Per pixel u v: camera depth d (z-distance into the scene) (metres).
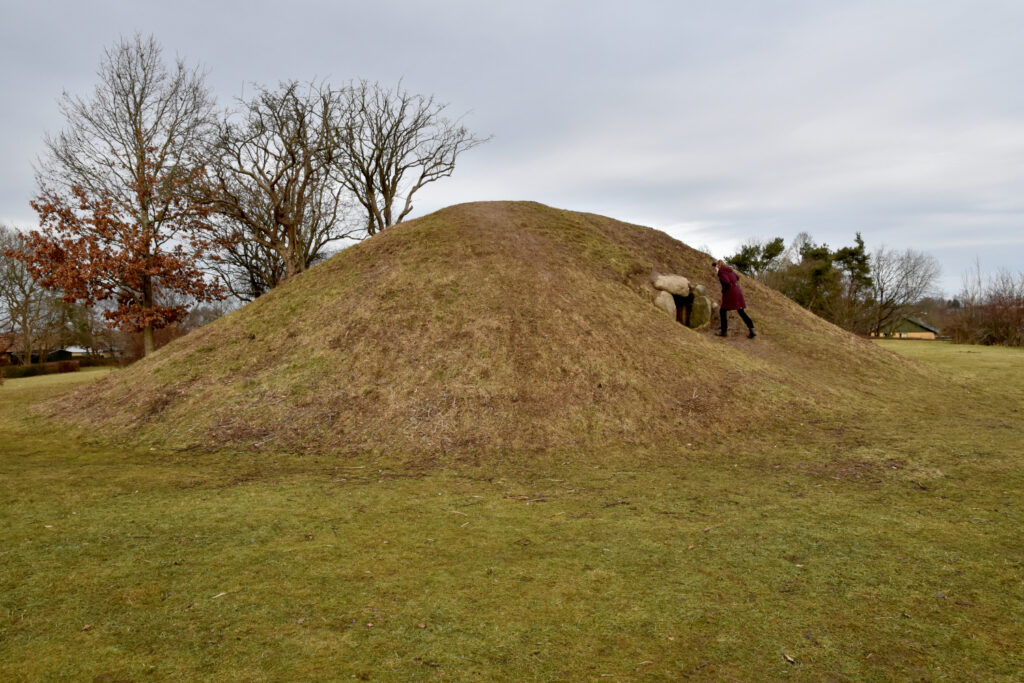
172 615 4.34
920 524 6.38
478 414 11.73
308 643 3.95
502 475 9.19
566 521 6.71
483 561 5.46
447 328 14.30
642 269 19.62
